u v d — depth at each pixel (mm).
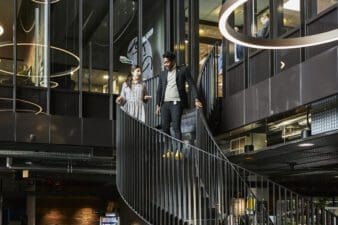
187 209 8312
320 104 10109
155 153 9023
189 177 8359
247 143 12797
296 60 10789
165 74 9859
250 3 12969
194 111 10305
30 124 14172
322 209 8594
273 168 14625
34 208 23234
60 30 15766
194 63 16141
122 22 16422
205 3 17312
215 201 8180
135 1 16734
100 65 15742
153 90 13547
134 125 9711
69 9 15914
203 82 11680
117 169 10648
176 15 16672
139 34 16453
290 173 15695
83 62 15578
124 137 10188
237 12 13633
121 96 10773
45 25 15688
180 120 9734
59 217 23922
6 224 22531
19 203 23000
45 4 15820
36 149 14602
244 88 12438
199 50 16625
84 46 15734
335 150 11625
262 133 12375
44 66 15266
